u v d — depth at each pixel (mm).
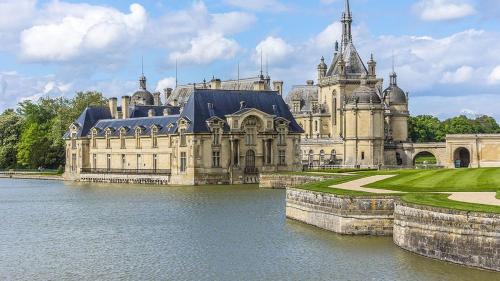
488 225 56656
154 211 106750
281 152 179000
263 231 82062
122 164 194875
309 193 84625
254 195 132750
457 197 70188
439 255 61281
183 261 66625
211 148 170500
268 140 176875
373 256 65125
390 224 74500
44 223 95438
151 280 59594
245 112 173375
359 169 170625
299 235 77875
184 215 100250
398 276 57469
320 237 75875
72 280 60219
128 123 197125
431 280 55594
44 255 71000
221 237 78938
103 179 195000
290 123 181375
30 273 63062
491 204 63031
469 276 55812
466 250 58438
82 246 75812
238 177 171875
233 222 90875
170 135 177000
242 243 74688
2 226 92938
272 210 104062
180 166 173250
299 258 66125
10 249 74562
